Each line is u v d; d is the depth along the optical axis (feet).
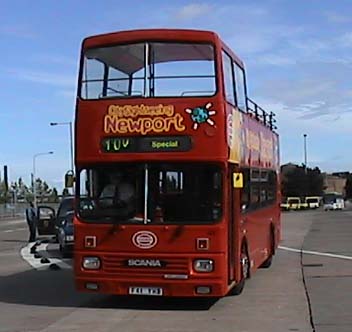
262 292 47.14
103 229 39.37
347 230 123.54
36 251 88.12
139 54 40.09
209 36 39.55
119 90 40.22
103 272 39.34
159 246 38.55
